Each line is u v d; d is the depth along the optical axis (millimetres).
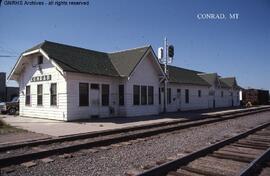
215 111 34375
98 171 7391
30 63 24438
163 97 31625
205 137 13062
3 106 29141
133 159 8688
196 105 39844
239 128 16734
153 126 17281
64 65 20531
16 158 8281
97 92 22734
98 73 22172
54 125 17688
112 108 23938
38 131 14852
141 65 25953
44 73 22719
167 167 7074
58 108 21109
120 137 12023
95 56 25828
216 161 8203
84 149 10188
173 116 25234
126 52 27375
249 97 60094
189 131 15203
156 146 10805
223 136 13414
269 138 12609
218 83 48250
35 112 23734
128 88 24344
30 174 7203
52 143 11578
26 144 10766
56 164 8117
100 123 18938
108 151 9898
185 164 7844
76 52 24109
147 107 26578
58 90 21156
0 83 45188
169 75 34469
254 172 7023
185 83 35688
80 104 21344
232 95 55812
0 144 10938
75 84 20984
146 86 26531
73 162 8344
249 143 11031
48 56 20844
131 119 21906
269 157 8336
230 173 7062
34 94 23938
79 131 14812
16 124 18234
